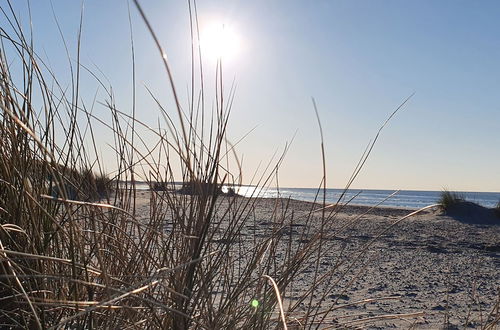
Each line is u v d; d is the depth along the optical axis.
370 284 5.16
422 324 3.73
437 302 4.55
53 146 1.99
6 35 1.93
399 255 7.44
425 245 8.84
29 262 1.78
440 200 19.30
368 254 7.05
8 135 1.94
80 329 1.81
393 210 20.08
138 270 2.05
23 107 1.93
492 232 12.84
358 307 4.14
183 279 1.78
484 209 18.48
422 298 4.69
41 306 1.58
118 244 2.09
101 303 1.34
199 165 1.87
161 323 1.79
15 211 1.85
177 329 1.74
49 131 2.01
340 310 3.97
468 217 17.81
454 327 3.68
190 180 1.85
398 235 10.38
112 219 2.16
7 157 1.90
